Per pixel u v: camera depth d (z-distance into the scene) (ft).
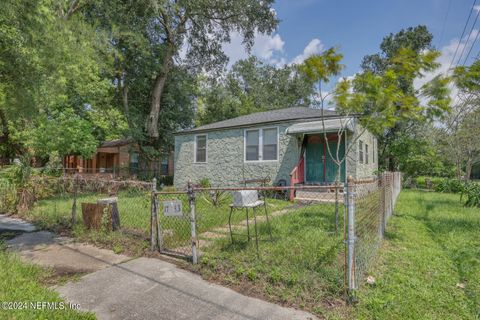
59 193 26.07
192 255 12.59
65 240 16.70
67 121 36.40
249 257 12.25
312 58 17.44
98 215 17.33
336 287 9.48
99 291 10.21
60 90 22.31
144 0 42.14
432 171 64.44
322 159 32.35
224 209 24.29
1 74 17.37
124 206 22.07
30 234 18.17
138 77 52.37
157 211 14.42
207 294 9.89
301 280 10.00
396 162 62.80
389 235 17.49
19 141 35.40
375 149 50.88
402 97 16.99
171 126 61.72
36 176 27.35
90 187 23.29
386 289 9.98
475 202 28.99
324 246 13.19
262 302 9.27
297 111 40.93
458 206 29.81
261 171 36.19
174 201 13.93
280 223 18.40
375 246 13.74
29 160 32.99
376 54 69.62
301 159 32.55
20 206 24.26
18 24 15.49
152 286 10.57
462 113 39.32
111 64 43.78
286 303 9.14
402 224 20.76
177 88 59.26
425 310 8.71
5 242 16.10
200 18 50.52
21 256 13.76
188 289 10.28
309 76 17.93
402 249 14.76
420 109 17.30
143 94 57.72
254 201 13.65
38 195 25.63
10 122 32.17
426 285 10.46
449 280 10.94
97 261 13.16
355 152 30.09
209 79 64.44
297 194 29.48
